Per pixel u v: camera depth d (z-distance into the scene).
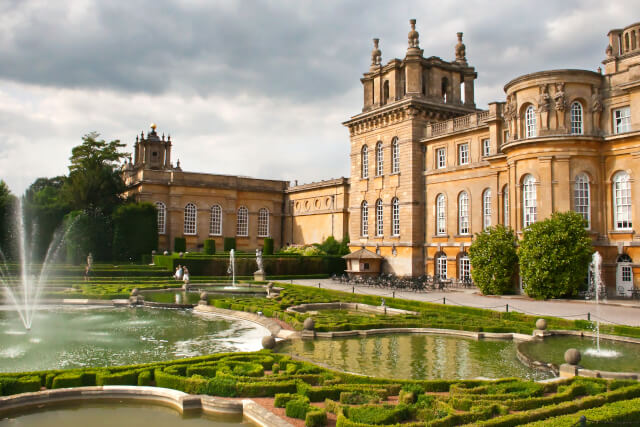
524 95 34.62
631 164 31.56
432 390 13.51
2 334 21.44
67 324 24.20
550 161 33.03
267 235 74.50
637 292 30.23
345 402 11.98
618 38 40.66
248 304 28.25
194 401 12.38
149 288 38.72
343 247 59.75
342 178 64.12
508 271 34.66
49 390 12.90
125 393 13.11
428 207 46.84
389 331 22.61
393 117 49.34
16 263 50.81
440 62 50.66
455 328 22.48
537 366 16.19
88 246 57.97
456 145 44.16
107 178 61.81
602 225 32.84
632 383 13.26
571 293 31.30
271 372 14.84
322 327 21.94
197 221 67.69
